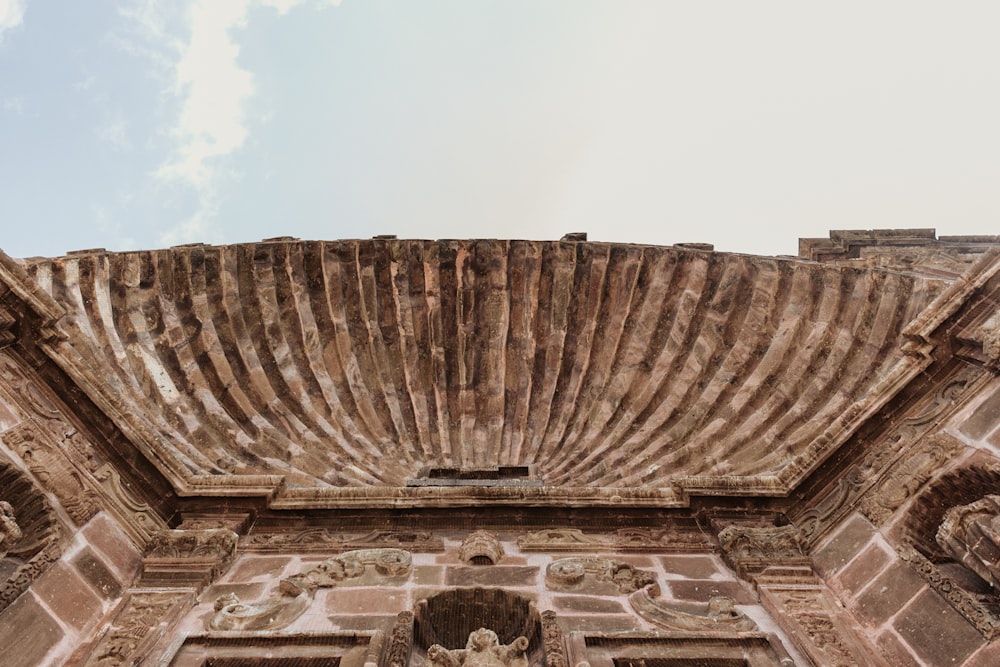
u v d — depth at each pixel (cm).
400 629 545
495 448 1041
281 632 545
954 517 552
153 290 1007
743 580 653
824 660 521
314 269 1156
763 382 982
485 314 1180
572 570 647
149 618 565
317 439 973
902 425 687
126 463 694
